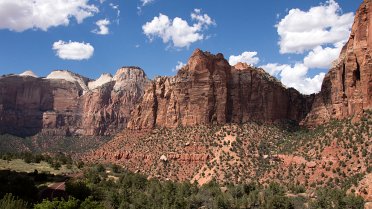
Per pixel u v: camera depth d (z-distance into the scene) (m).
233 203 138.88
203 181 177.62
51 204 93.62
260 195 143.12
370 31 177.12
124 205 127.44
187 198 144.75
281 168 170.75
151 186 155.25
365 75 175.88
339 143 163.25
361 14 181.50
